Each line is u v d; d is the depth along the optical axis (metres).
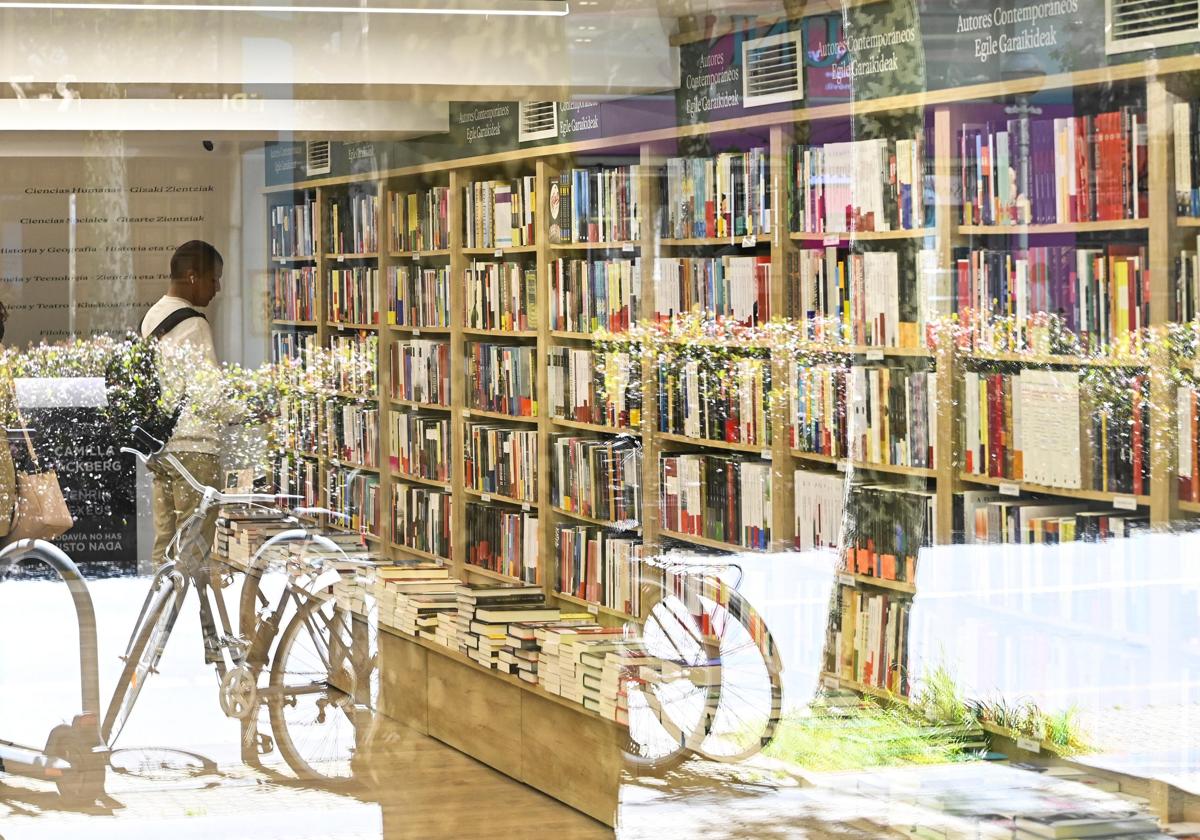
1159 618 3.35
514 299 5.14
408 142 5.51
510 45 4.93
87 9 5.32
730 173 4.34
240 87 5.46
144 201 5.45
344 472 5.52
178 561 5.31
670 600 4.50
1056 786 3.57
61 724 4.79
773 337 4.23
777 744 4.23
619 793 4.21
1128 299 3.32
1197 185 3.16
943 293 3.75
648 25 4.57
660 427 4.61
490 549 5.23
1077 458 3.47
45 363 5.36
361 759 4.81
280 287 5.55
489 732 4.83
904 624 3.94
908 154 3.81
